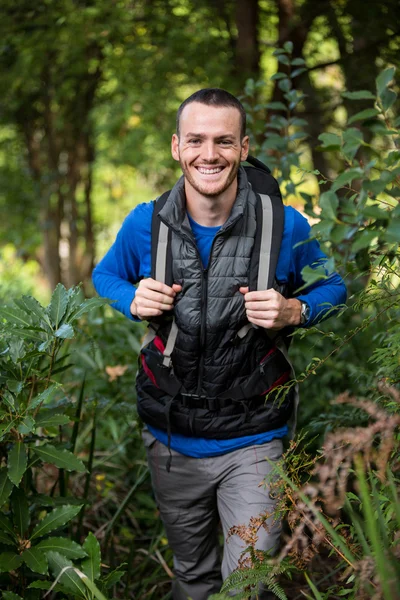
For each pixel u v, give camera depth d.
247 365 2.77
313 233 1.89
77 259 14.11
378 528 2.04
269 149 4.52
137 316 2.87
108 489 4.07
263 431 2.82
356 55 6.35
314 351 4.30
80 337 4.78
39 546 2.46
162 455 2.99
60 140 13.09
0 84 9.82
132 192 15.85
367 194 1.87
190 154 2.67
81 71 9.30
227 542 2.82
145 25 8.09
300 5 7.00
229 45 7.99
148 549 3.85
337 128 7.11
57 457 2.54
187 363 2.76
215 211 2.73
